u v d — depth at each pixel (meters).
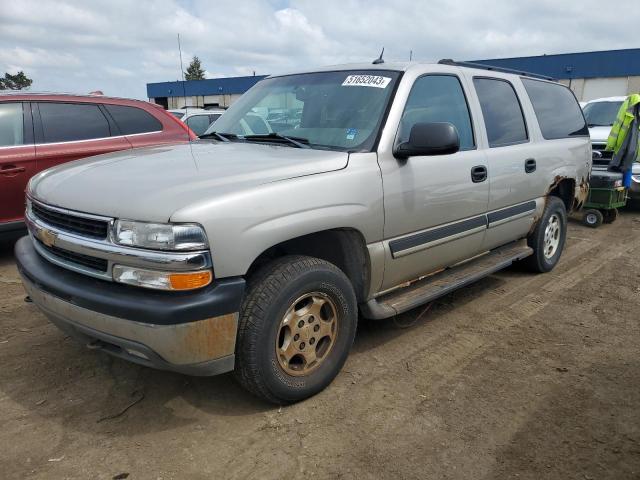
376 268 3.27
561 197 5.67
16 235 5.45
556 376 3.35
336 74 3.84
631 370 3.44
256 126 3.82
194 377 3.24
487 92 4.37
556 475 2.45
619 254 6.38
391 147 3.27
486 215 4.17
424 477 2.42
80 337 2.75
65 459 2.49
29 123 5.48
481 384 3.23
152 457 2.52
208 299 2.41
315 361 3.02
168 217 2.34
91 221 2.54
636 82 25.67
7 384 3.13
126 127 6.12
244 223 2.50
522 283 5.16
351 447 2.61
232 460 2.51
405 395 3.09
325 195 2.87
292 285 2.74
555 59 27.73
